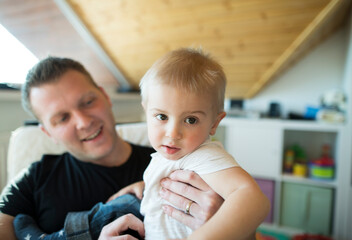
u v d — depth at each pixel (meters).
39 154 0.97
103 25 1.74
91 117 0.73
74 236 0.57
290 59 1.77
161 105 0.46
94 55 2.12
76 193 0.73
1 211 0.67
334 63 1.99
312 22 1.35
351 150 1.65
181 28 1.64
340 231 1.72
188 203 0.50
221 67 0.53
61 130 0.71
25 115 1.48
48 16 1.64
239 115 2.18
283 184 1.91
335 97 1.80
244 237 0.38
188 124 0.46
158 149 0.50
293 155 1.99
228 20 1.49
